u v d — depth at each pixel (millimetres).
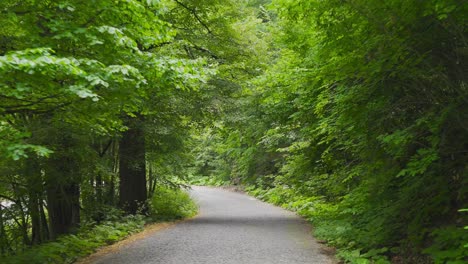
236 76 14656
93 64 5785
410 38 5262
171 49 11141
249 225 13031
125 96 7105
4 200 12320
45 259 7887
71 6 6129
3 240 11398
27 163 9211
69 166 10078
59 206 11156
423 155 5727
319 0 5969
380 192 7453
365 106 6469
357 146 8086
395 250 6680
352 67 6000
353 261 6715
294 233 10977
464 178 5707
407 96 6117
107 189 14445
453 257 5082
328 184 11305
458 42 5371
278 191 22469
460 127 5688
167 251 8703
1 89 5539
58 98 6434
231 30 14477
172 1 13516
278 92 9875
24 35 6250
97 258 8336
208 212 18328
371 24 5633
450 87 5629
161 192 19453
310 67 9023
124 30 6727
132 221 12781
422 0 4766
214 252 8430
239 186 34031
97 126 8430
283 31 9336
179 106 12484
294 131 14000
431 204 6332
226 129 15555
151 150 14625
